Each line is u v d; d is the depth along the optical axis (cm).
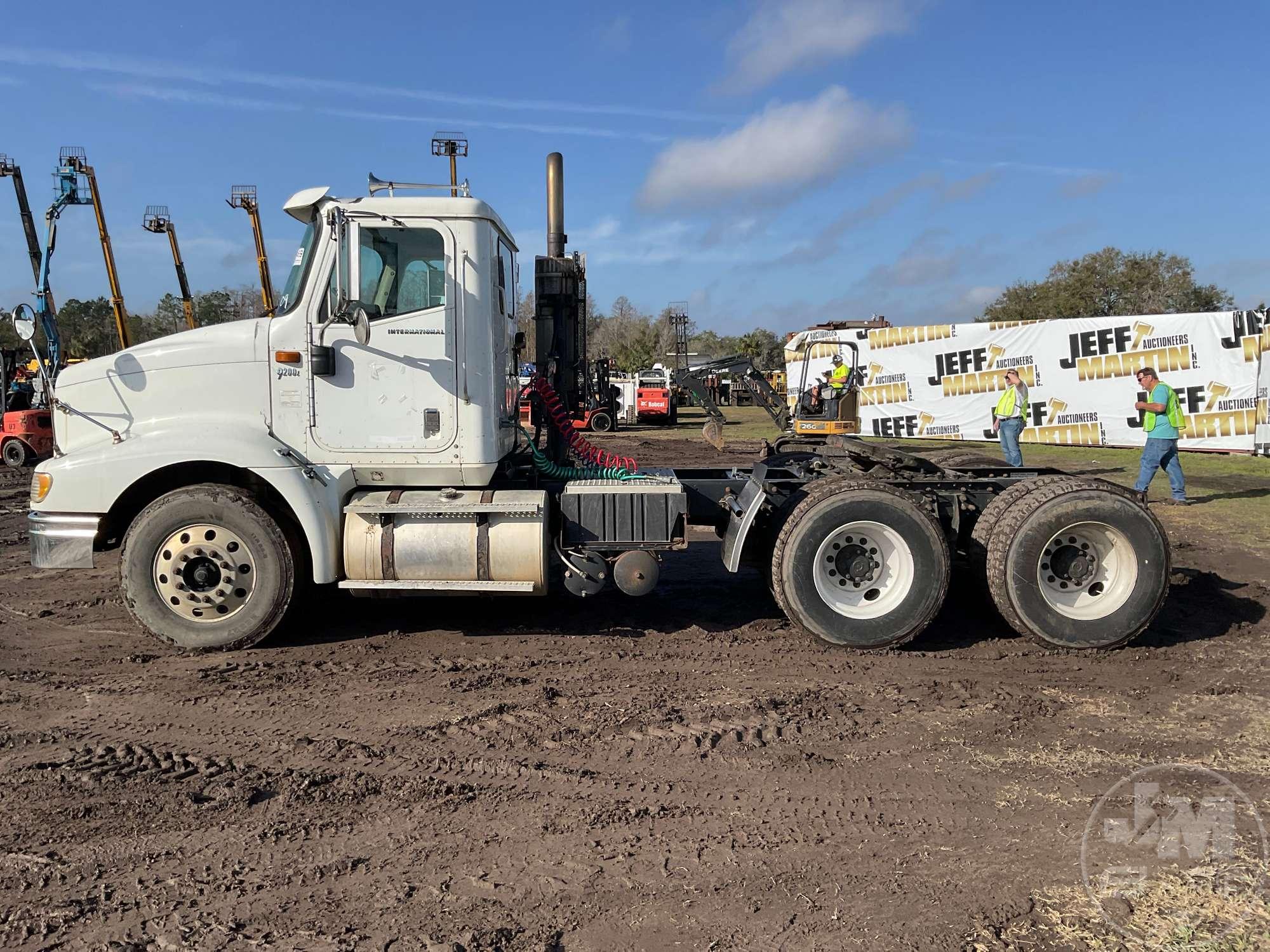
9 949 277
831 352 2438
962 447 2028
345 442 585
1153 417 1170
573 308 731
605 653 583
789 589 577
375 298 579
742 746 434
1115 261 5878
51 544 568
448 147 3153
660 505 611
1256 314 1808
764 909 299
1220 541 928
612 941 281
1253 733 445
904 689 511
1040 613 571
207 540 570
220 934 284
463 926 288
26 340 579
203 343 579
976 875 319
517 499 585
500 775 402
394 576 576
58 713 475
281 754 424
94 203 3031
